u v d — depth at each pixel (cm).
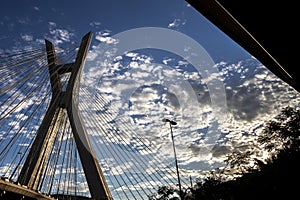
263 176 1878
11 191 2903
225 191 2162
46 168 3984
